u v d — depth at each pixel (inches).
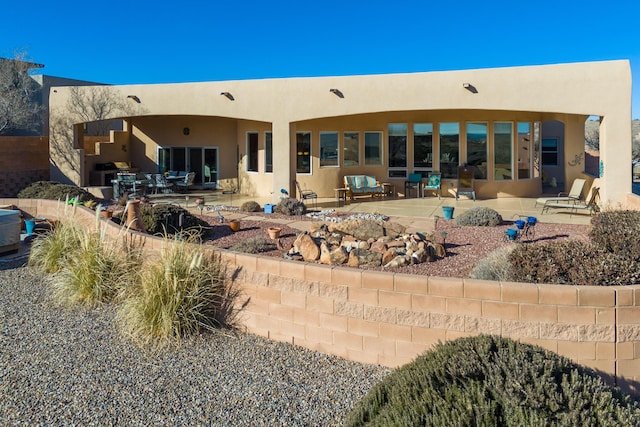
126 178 820.0
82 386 182.1
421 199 781.3
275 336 223.0
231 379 188.4
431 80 635.5
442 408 118.6
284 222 540.7
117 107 776.9
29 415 161.5
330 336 207.9
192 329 230.1
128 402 170.7
